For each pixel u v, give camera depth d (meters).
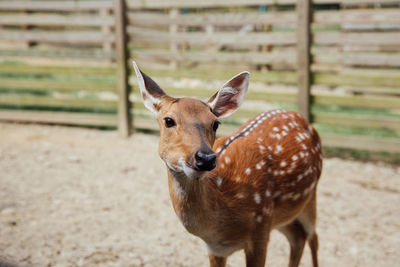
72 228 4.36
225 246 2.92
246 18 7.12
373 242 4.32
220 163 2.82
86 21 7.86
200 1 7.27
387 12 6.41
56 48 13.02
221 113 2.82
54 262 3.75
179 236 4.32
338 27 12.18
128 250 4.01
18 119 8.11
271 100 7.07
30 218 4.50
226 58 7.36
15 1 8.25
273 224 3.19
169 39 7.59
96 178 5.69
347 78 6.72
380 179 5.95
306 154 3.24
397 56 6.52
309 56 6.73
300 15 6.64
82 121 7.91
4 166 5.92
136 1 7.47
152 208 4.91
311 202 3.48
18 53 8.23
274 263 3.92
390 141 6.42
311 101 6.88
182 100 2.61
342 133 7.48
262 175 2.94
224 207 2.77
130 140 7.42
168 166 2.65
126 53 7.52
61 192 5.20
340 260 4.00
